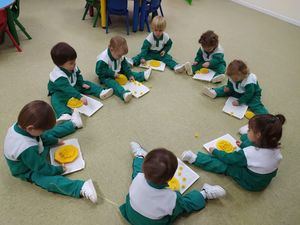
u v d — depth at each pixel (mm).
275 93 2424
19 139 1346
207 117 2082
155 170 1150
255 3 4152
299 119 2174
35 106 1312
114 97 2162
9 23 2520
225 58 2857
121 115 2014
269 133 1399
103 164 1664
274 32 3555
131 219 1341
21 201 1440
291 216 1511
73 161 1639
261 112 2098
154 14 3340
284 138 1992
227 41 3195
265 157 1457
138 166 1589
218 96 2266
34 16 3205
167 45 2576
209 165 1665
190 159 1686
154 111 2084
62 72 1892
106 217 1410
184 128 1969
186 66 2408
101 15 3002
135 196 1241
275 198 1590
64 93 1967
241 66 2025
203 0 4273
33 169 1424
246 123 2059
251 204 1546
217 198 1551
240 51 3020
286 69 2785
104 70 2174
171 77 2463
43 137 1606
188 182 1600
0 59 2453
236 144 1842
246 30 3512
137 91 2221
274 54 3035
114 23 3254
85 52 2658
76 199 1474
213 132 1960
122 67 2301
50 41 2781
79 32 2990
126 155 1732
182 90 2322
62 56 1802
